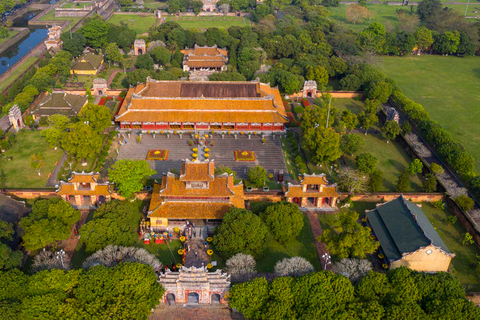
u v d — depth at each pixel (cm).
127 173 13688
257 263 12112
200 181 12938
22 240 12181
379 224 12925
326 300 9725
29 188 14888
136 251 11481
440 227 13788
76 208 13988
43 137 18262
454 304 9619
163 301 10925
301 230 13412
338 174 15625
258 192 14625
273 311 9525
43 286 9844
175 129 18825
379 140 18962
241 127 18888
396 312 9375
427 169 16288
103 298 9762
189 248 12519
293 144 18050
